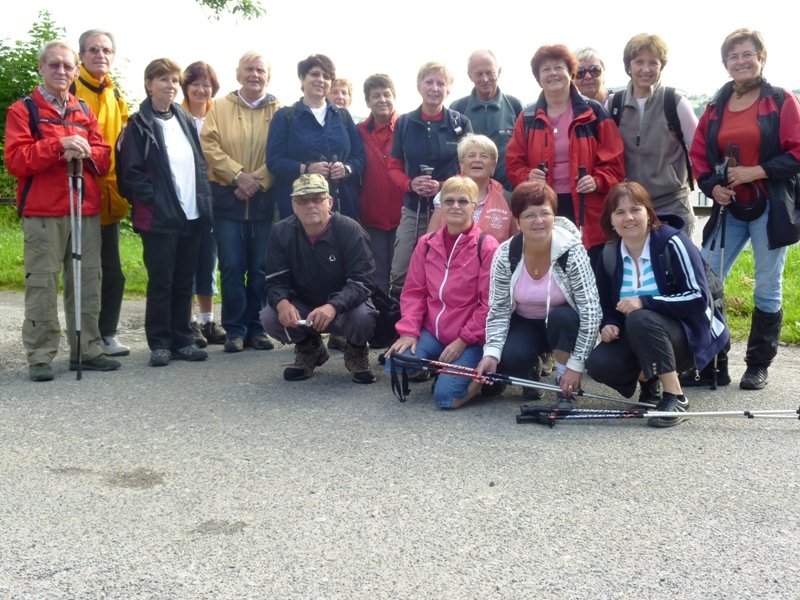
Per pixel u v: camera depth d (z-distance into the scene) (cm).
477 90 672
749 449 405
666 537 311
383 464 391
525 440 423
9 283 1047
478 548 304
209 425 458
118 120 636
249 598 272
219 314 835
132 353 659
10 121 555
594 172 561
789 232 508
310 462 396
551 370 565
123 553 304
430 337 524
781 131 508
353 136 668
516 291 489
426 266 525
